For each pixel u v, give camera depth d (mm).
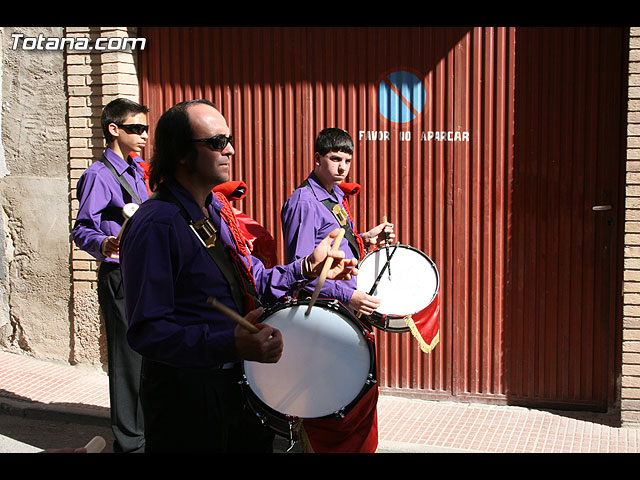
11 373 5934
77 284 5961
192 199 2619
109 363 4281
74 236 4184
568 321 5078
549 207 5039
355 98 5367
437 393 5379
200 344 2355
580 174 4961
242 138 5641
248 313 2426
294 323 2797
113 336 4246
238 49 5578
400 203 5336
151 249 2441
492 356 5250
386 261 4070
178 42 5676
